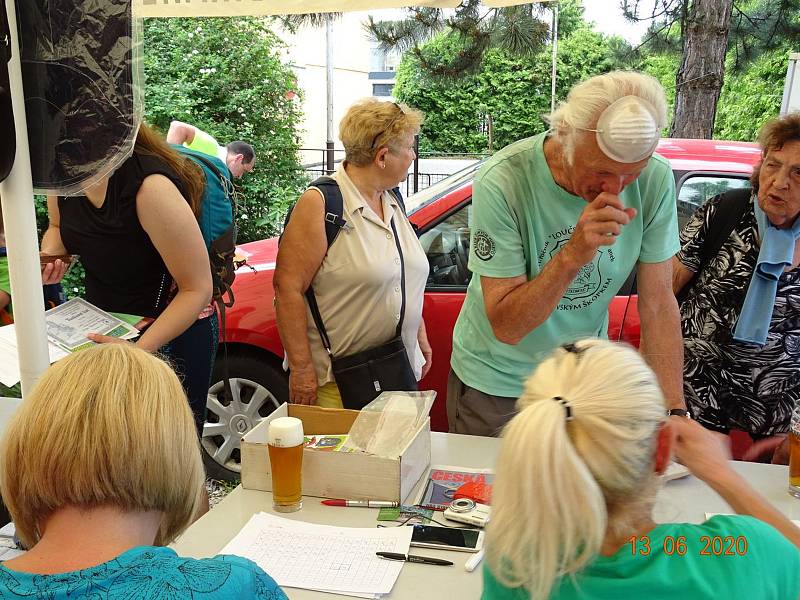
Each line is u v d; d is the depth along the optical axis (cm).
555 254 204
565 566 100
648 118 171
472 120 1745
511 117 1730
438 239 335
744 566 107
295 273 251
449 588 140
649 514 110
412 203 356
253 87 960
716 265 238
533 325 197
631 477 102
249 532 158
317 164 1194
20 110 162
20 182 165
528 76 1689
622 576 103
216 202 242
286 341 256
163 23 927
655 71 1216
